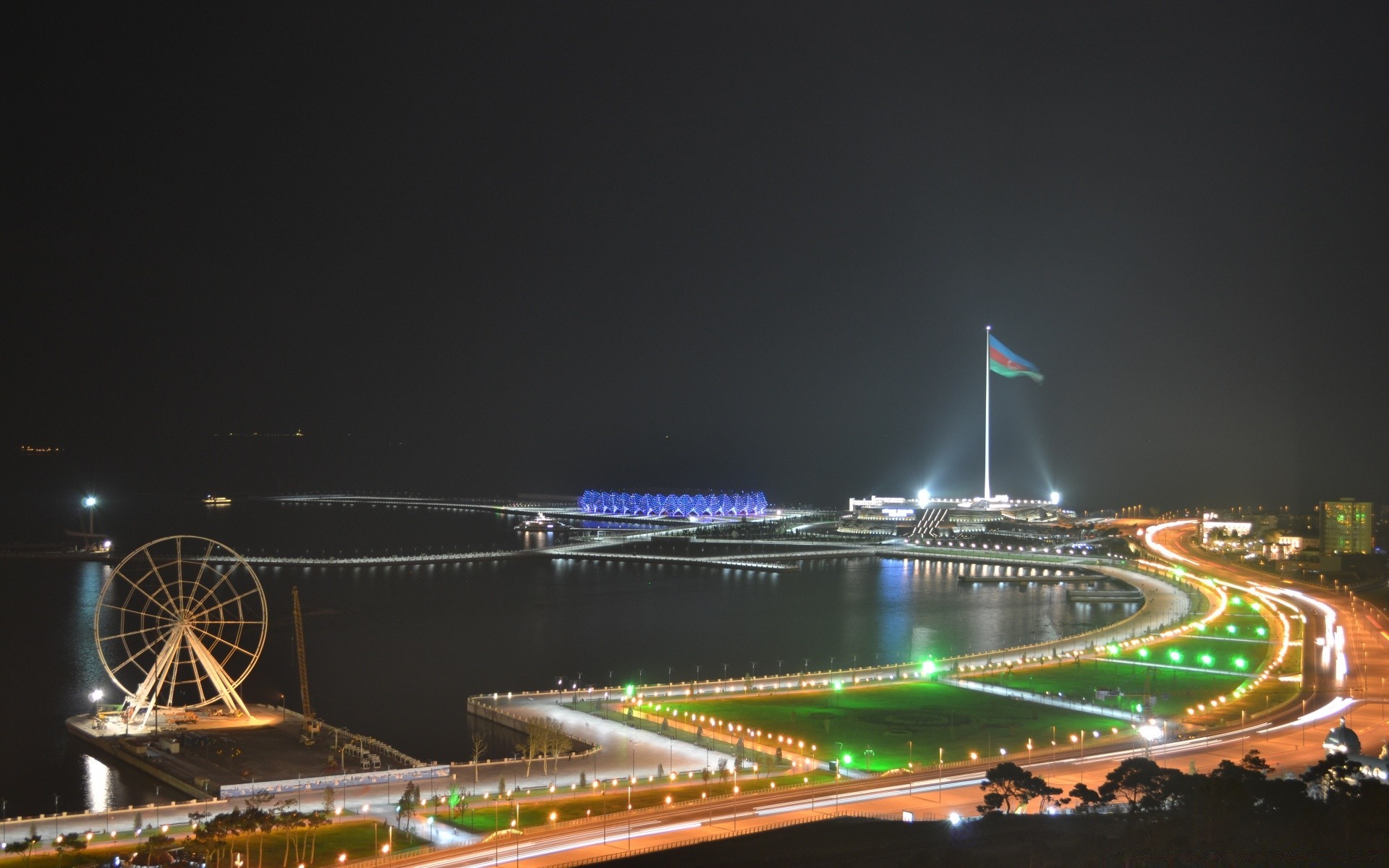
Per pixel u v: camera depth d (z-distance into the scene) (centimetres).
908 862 15088
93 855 17462
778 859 15938
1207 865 14300
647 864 16188
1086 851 15325
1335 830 15300
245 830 17388
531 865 16550
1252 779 17175
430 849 17625
